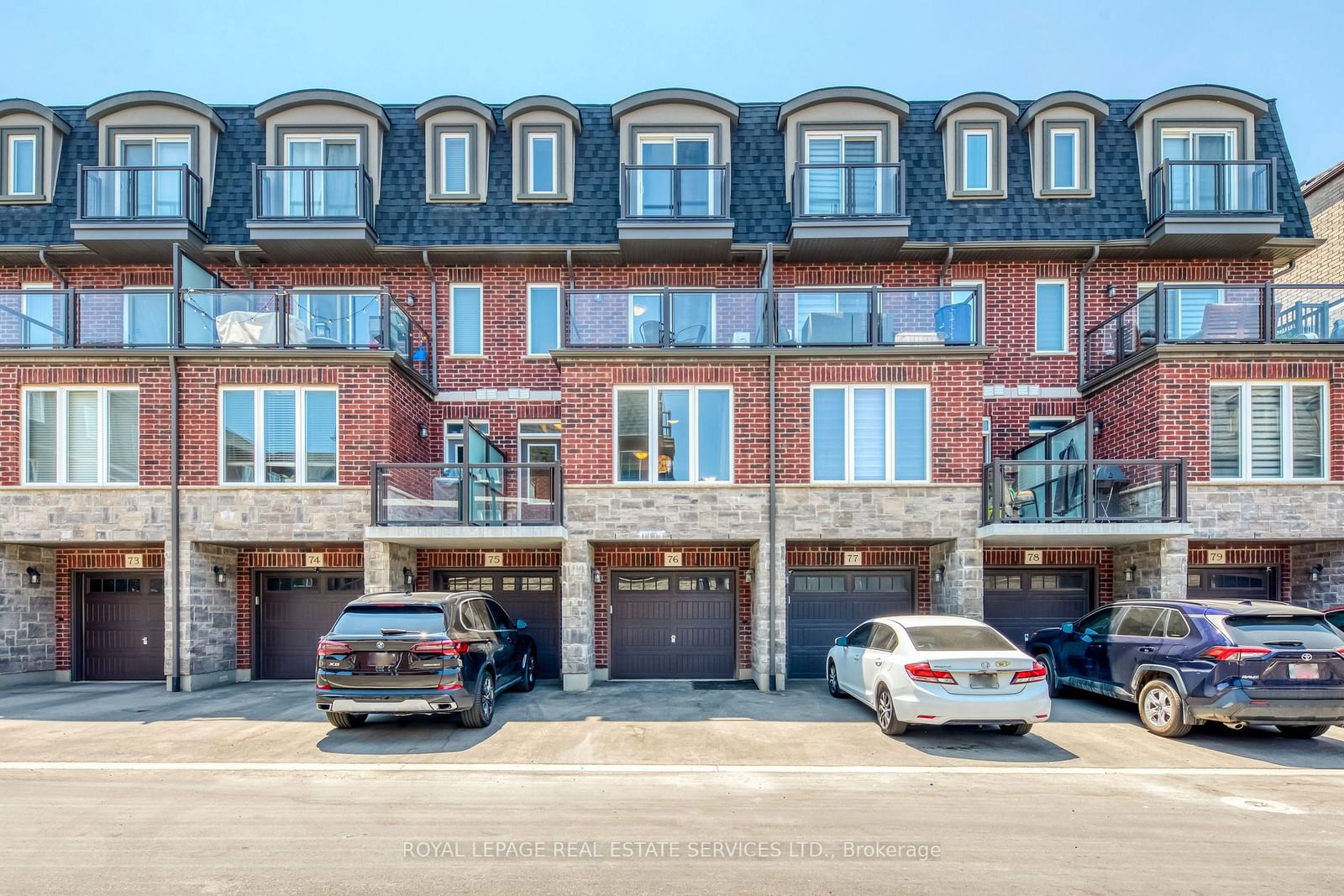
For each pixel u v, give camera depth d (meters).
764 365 12.60
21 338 12.61
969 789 7.25
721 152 15.12
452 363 14.89
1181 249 14.41
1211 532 12.12
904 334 12.75
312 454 12.56
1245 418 12.40
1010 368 14.73
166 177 14.37
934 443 12.39
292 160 15.03
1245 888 5.09
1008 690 8.59
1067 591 14.14
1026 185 15.01
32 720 10.19
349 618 9.24
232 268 14.97
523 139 15.19
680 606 13.84
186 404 12.52
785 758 8.30
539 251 14.60
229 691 12.40
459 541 12.52
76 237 13.90
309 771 7.83
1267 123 15.34
